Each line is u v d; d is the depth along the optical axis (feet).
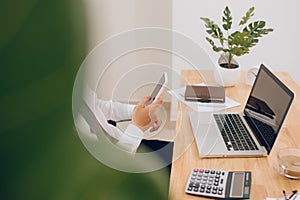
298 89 7.40
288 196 4.28
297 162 4.62
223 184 4.40
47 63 0.39
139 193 0.48
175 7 10.50
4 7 0.38
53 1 0.39
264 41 10.68
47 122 0.41
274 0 10.31
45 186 0.42
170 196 0.51
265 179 4.58
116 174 0.47
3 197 0.41
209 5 10.48
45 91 0.40
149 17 11.75
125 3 11.28
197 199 4.22
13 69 0.39
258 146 5.18
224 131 5.61
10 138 0.40
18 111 0.40
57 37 0.39
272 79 5.69
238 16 10.54
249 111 6.04
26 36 0.39
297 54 10.72
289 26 10.48
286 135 5.62
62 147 0.42
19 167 0.41
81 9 0.40
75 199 0.43
